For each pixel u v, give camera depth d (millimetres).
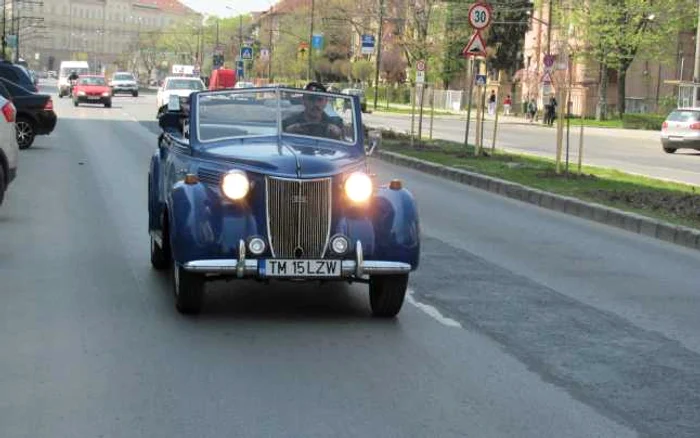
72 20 184875
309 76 72625
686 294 9617
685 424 5562
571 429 5406
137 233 12078
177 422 5340
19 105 24344
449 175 21719
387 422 5422
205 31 140500
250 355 6762
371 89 94625
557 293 9359
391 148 28734
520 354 7020
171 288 8922
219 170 7668
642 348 7344
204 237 7395
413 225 7727
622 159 29938
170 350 6840
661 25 60219
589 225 14797
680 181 22234
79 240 11477
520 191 18047
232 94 8656
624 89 65875
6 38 98375
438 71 72938
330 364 6594
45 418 5379
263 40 110875
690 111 34594
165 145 9406
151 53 157500
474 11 23594
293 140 8523
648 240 13469
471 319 8094
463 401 5855
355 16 76000
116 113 47469
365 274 7566
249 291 8945
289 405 5680
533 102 62094
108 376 6191
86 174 18922
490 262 10977
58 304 8188
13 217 13172
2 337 7094
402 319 8016
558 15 61625
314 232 7520
